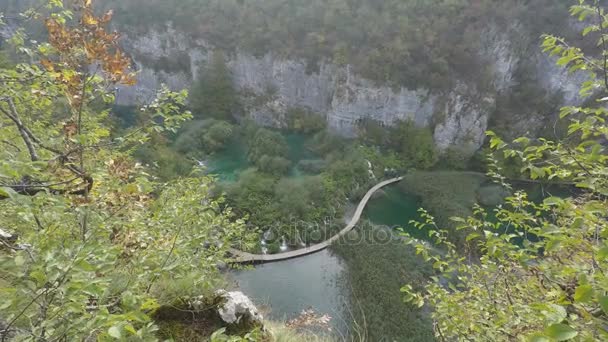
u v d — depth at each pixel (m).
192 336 3.99
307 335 5.91
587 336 1.89
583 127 2.77
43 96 3.71
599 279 1.81
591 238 2.98
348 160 36.00
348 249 23.80
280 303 18.22
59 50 3.22
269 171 35.34
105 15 3.30
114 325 1.57
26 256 1.93
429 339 15.74
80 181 3.35
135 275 3.53
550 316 1.74
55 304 1.84
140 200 4.38
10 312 1.81
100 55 3.24
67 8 3.87
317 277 21.03
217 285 5.58
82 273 1.75
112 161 3.88
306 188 29.11
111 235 4.07
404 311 17.47
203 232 4.99
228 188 28.47
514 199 4.27
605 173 2.43
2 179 2.15
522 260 3.19
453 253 5.18
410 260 22.03
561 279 3.17
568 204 2.47
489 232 3.38
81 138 2.82
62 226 2.84
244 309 4.46
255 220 25.98
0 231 2.94
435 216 28.67
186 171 27.98
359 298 18.80
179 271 3.79
